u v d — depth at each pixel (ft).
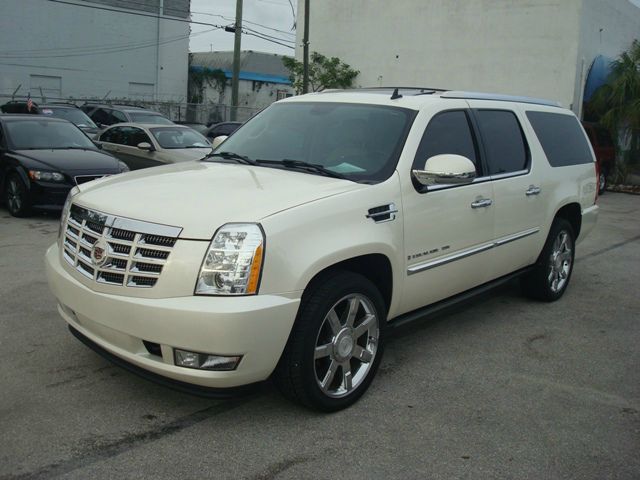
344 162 14.34
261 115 17.57
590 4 77.15
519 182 17.83
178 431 11.77
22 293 19.45
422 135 14.75
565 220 21.01
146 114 65.92
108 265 11.59
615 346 17.35
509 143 18.08
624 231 37.52
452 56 85.81
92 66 137.49
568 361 16.14
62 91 134.82
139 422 12.04
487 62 82.99
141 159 42.80
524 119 19.10
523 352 16.62
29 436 11.37
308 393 12.06
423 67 88.89
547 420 12.84
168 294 10.93
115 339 11.65
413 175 14.08
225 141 17.29
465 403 13.46
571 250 21.59
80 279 12.13
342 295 12.27
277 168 14.66
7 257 23.93
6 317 17.34
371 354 13.35
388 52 92.17
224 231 11.01
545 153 19.60
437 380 14.58
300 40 101.04
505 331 18.20
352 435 11.90
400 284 13.97
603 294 22.66
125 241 11.48
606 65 80.79
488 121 17.42
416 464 11.02
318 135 15.37
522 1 78.89
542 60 78.13
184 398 13.05
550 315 19.88
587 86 79.56
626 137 67.15
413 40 89.45
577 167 21.39
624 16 88.07
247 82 162.81
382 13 91.91
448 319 19.15
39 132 35.37
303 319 11.75
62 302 12.77
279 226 11.31
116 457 10.83
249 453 11.13
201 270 10.86
